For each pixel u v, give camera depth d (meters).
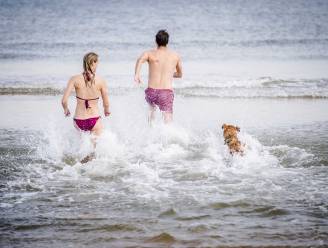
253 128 13.73
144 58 12.49
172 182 9.05
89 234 6.71
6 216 7.38
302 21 43.78
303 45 31.80
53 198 8.22
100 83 10.70
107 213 7.50
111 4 61.59
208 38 35.25
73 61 27.03
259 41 33.66
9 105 17.25
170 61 12.48
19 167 10.08
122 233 6.73
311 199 7.98
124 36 36.62
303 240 6.43
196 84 20.41
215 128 13.81
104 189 8.67
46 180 9.22
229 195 8.26
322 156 10.69
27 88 19.73
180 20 45.94
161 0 66.00
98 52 30.00
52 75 22.94
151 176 9.40
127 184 8.94
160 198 8.16
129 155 10.88
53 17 49.34
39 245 6.35
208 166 10.02
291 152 10.94
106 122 14.32
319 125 13.98
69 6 59.72
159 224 7.02
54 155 11.01
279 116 15.27
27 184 8.98
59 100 18.11
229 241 6.41
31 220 7.22
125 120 14.57
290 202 7.86
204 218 7.23
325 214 7.32
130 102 17.30
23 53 29.95
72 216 7.38
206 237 6.55
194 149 11.45
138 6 58.78
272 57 27.72
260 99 17.89
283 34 36.81
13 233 6.75
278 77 21.72
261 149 11.23
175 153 11.03
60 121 14.77
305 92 18.77
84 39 35.38
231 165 10.08
